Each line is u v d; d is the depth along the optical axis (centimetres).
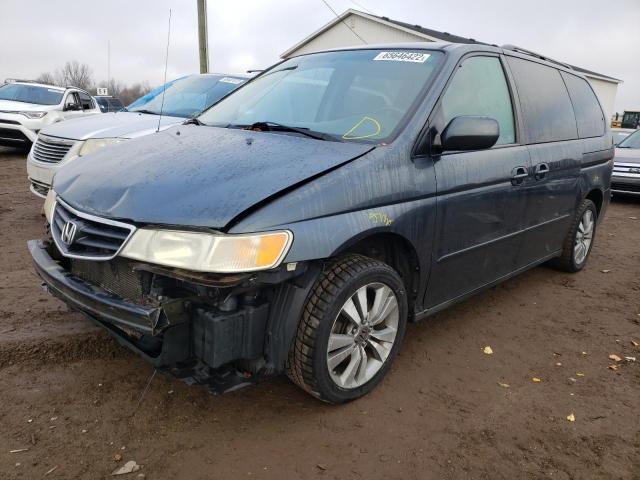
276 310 248
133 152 304
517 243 404
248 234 225
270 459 245
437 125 311
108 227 247
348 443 259
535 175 400
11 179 938
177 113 690
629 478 247
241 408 280
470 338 382
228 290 229
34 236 568
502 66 391
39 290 417
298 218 239
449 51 346
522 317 427
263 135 311
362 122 312
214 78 762
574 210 494
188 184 248
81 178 287
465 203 330
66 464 233
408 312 324
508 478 243
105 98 2536
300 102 355
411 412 287
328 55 394
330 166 262
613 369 348
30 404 272
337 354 271
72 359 317
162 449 246
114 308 235
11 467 229
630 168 1038
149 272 237
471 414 289
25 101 1277
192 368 243
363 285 272
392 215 279
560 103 464
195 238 225
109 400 279
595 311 448
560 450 264
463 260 345
